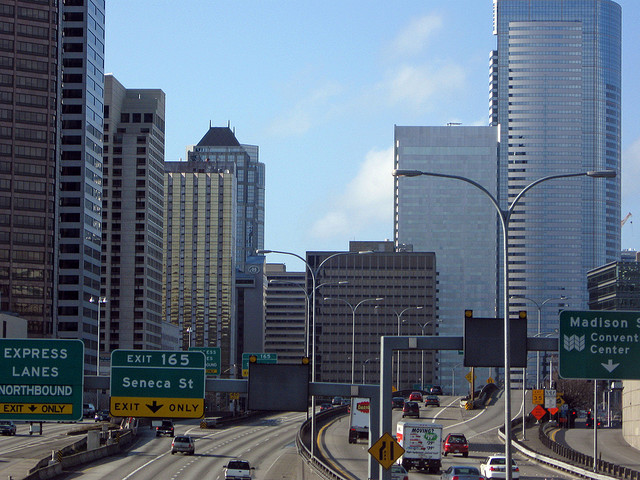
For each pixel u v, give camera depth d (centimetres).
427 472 7544
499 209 4084
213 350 9256
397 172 4100
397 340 3969
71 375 4175
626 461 8631
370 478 4103
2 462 8169
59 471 7688
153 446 10700
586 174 4106
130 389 4222
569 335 3969
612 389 16150
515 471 6600
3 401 4156
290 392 4088
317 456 8731
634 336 3975
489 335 3962
